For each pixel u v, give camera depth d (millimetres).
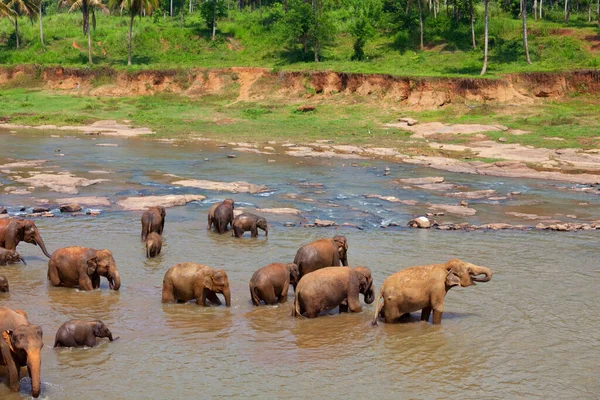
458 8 62219
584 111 43219
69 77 60688
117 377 9773
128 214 21141
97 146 37812
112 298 13211
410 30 61781
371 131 42469
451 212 22781
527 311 12867
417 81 47844
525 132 39312
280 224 20438
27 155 33844
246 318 12195
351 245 17734
